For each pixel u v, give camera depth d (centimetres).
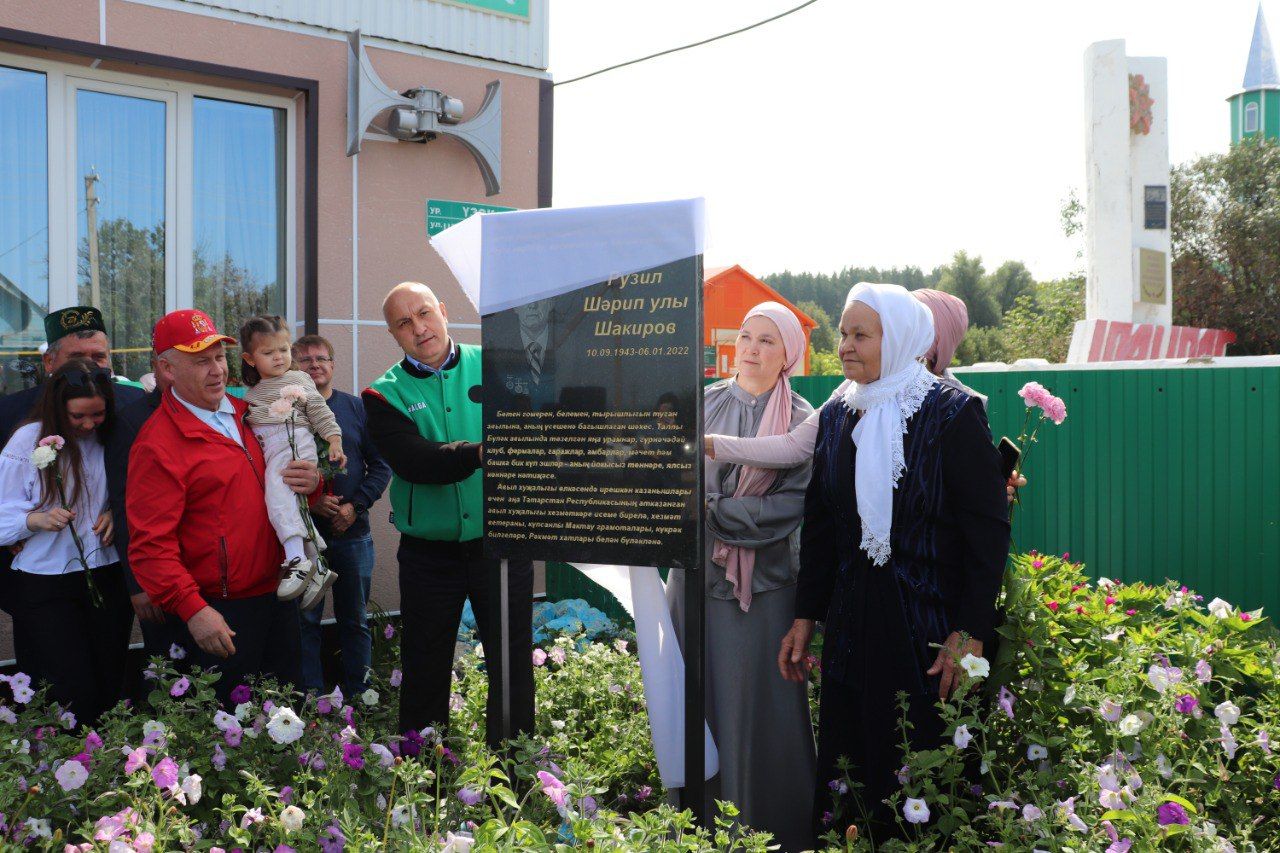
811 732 362
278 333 393
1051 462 664
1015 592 313
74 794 268
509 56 632
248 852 258
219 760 290
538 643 559
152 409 370
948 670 292
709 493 360
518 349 309
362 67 570
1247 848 286
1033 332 4059
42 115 516
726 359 2045
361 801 291
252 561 347
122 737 291
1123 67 1128
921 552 299
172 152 552
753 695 353
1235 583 598
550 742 364
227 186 570
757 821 356
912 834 297
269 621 359
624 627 603
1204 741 310
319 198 573
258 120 578
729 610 354
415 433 352
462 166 618
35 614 371
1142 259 1159
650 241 294
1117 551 639
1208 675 328
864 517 301
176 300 557
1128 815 252
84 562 360
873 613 304
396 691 459
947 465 295
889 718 300
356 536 500
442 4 605
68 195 525
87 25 502
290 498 361
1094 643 344
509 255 308
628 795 386
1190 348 1505
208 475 336
